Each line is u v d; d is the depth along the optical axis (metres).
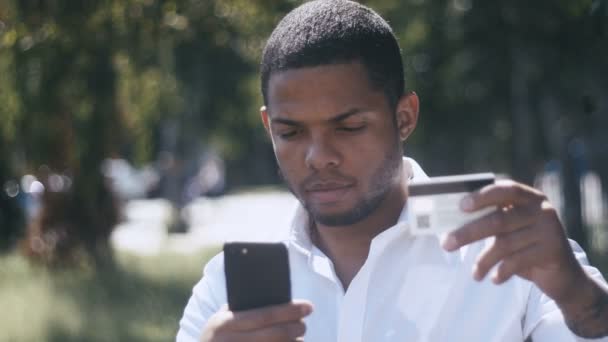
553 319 2.28
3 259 14.71
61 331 9.23
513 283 2.35
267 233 2.62
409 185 2.04
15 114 9.80
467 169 13.49
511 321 2.33
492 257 1.96
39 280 12.25
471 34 10.28
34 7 8.88
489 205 1.96
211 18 9.66
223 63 14.58
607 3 4.84
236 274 2.13
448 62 10.65
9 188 16.94
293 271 2.51
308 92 2.27
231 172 43.06
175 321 9.86
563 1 9.55
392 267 2.40
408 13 10.09
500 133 12.34
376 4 9.75
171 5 9.27
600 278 2.32
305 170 2.33
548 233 1.96
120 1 9.10
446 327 2.35
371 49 2.32
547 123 12.27
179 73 12.71
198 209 29.09
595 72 10.51
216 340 2.09
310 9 2.38
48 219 13.58
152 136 12.09
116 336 9.04
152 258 14.89
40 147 10.29
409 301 2.38
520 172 12.14
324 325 2.43
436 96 11.30
